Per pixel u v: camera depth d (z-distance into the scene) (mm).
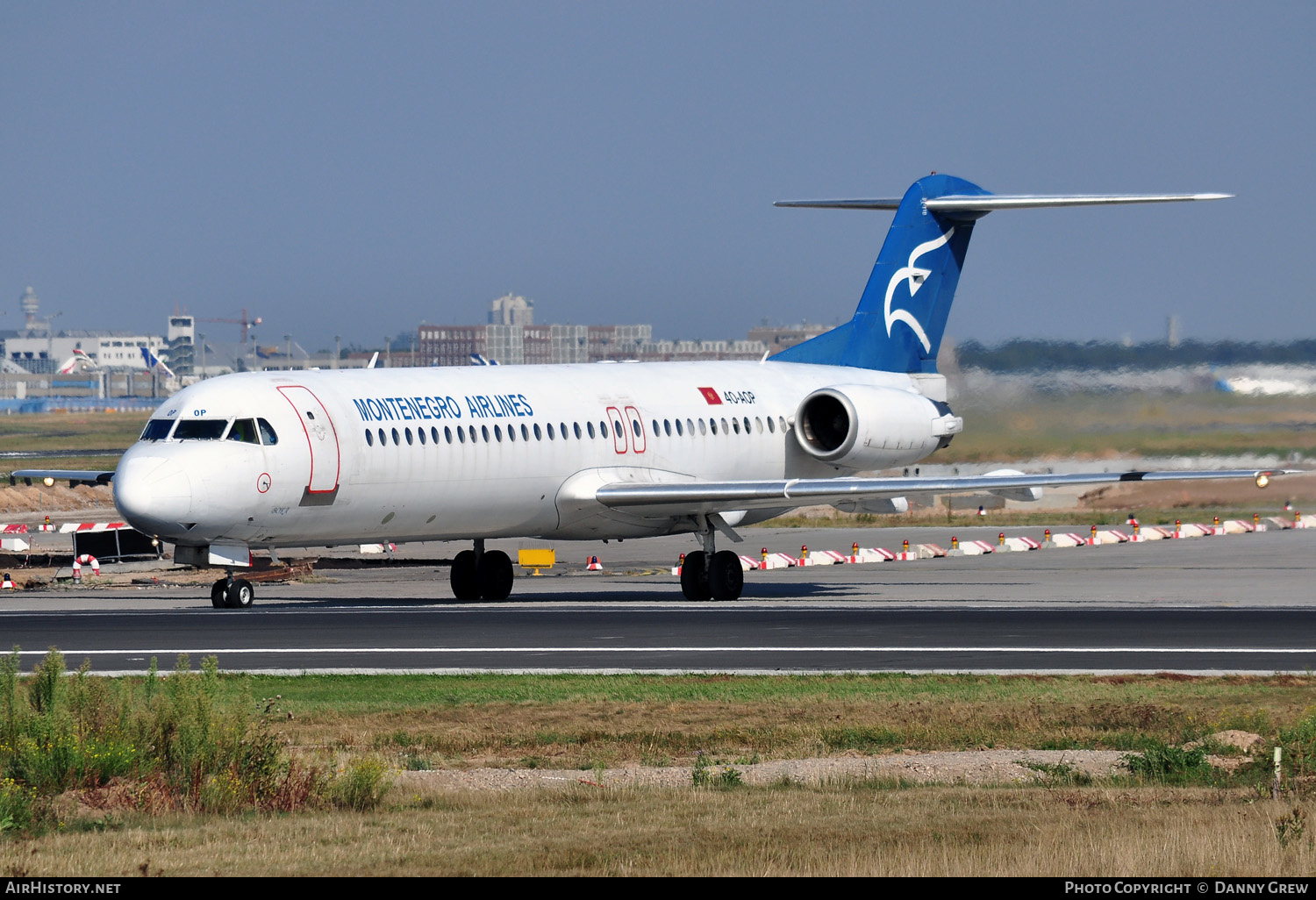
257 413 124062
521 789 63281
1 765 62594
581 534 146250
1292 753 68625
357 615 126125
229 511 122062
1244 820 54469
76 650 103375
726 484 139750
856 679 91500
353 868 48562
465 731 76938
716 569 143500
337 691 87688
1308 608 129000
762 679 91625
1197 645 105562
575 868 48406
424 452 131625
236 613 128000
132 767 64062
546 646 105812
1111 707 81938
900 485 136625
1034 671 94688
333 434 126625
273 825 55344
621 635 111938
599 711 81875
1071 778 65125
